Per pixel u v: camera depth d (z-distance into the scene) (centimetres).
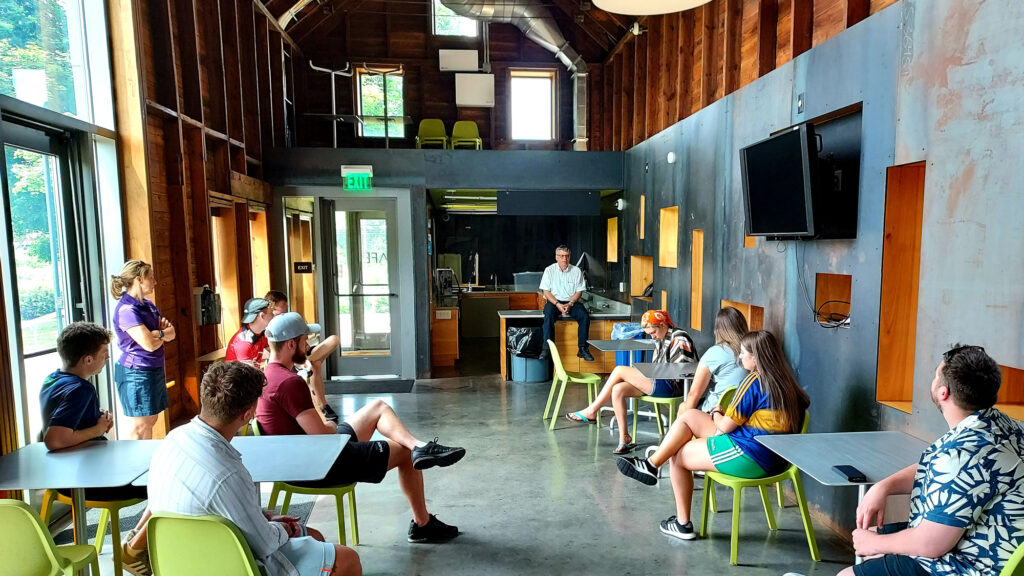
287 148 651
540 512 323
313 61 895
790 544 286
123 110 402
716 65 519
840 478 193
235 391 171
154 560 169
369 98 923
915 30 251
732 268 431
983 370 156
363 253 665
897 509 261
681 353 407
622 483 364
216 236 564
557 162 688
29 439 297
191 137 490
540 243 1036
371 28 909
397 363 674
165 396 363
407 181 664
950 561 158
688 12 570
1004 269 210
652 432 467
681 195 528
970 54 223
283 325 269
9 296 286
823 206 308
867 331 285
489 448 429
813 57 327
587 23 809
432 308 735
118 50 396
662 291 581
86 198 385
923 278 250
